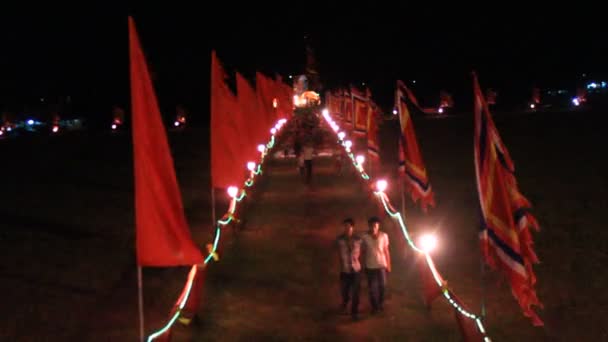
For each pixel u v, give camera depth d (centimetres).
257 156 2783
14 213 2239
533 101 7831
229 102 1795
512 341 1105
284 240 1862
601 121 4847
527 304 973
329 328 1177
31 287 1406
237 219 1928
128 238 1886
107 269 1562
